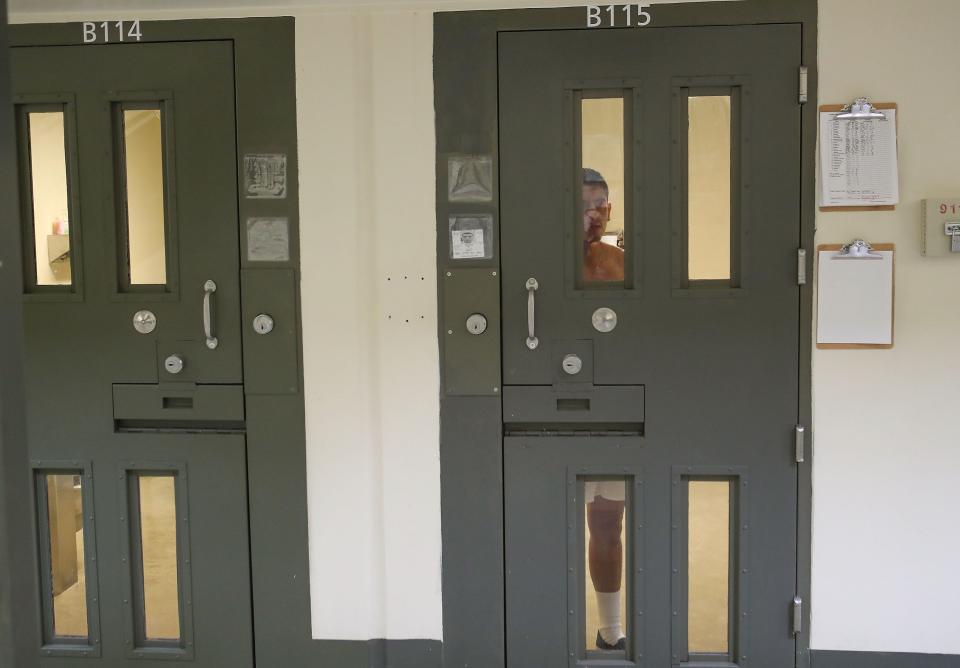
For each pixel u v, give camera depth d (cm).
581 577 283
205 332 279
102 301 285
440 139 275
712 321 272
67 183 286
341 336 280
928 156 264
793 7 264
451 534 281
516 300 276
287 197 279
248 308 282
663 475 276
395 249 278
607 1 269
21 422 153
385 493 281
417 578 283
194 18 277
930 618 271
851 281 268
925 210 263
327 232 279
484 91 272
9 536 149
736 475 274
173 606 293
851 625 274
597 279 276
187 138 280
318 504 284
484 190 274
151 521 292
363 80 277
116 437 287
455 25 272
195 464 286
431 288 278
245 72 277
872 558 272
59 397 288
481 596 282
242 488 285
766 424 272
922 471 269
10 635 148
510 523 280
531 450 278
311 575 285
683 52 268
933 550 270
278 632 287
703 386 273
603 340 275
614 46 270
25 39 281
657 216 271
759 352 271
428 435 280
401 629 284
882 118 264
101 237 284
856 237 268
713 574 279
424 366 279
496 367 277
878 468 270
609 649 285
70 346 287
